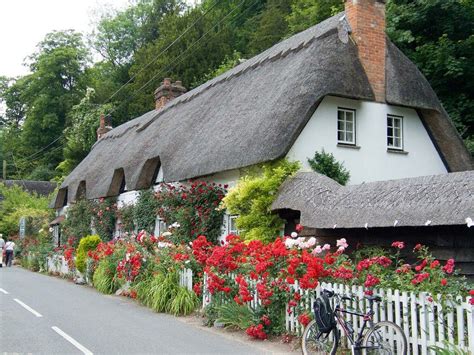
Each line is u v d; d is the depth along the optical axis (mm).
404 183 9438
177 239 14648
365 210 9461
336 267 8117
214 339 8648
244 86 16500
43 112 52969
